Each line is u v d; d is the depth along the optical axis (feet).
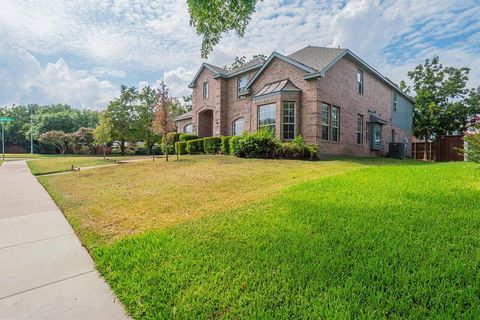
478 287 6.98
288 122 49.16
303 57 56.70
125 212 17.15
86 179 32.76
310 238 10.72
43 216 16.99
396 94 76.84
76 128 154.10
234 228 12.38
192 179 27.94
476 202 13.75
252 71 63.87
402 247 9.41
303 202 15.71
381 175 23.09
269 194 19.10
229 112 69.97
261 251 9.85
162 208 17.72
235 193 21.20
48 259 10.57
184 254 9.99
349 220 12.40
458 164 29.48
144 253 10.25
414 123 91.86
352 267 8.40
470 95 86.07
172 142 82.23
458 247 9.21
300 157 42.80
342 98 53.72
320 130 47.50
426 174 22.47
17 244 12.22
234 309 6.82
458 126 85.25
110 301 7.65
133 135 115.03
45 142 122.83
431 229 10.80
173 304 7.22
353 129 57.16
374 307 6.51
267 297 7.18
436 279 7.46
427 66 90.48
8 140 155.22
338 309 6.45
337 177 22.95
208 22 25.14
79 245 12.09
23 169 48.70
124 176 33.58
